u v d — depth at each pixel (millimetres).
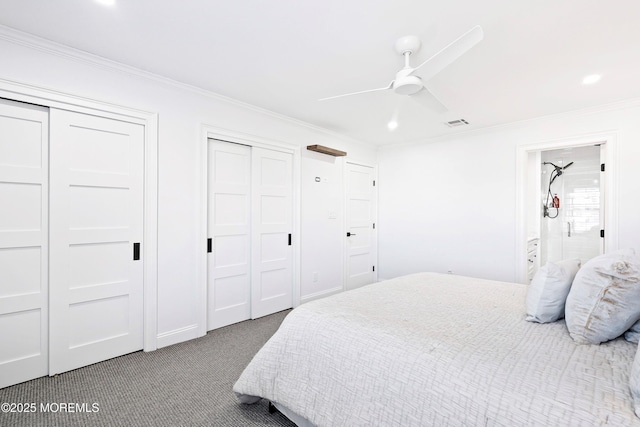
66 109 2146
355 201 4629
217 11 1706
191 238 2779
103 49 2129
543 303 1523
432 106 2275
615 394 918
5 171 1958
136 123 2475
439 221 4297
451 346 1257
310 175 3936
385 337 1365
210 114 2906
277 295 3580
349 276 4523
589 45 1998
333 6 1648
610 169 3029
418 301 1911
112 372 2178
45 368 2104
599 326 1252
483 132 3885
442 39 1945
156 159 2555
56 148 2115
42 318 2092
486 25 1791
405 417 1142
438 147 4316
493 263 3809
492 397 989
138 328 2510
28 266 2041
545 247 4809
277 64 2318
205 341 2736
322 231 4109
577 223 4594
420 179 4500
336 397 1358
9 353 1978
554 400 917
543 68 2312
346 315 1612
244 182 3270
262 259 3416
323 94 2883
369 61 2254
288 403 1508
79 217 2221
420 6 1644
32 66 2002
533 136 3510
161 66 2371
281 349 1616
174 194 2668
